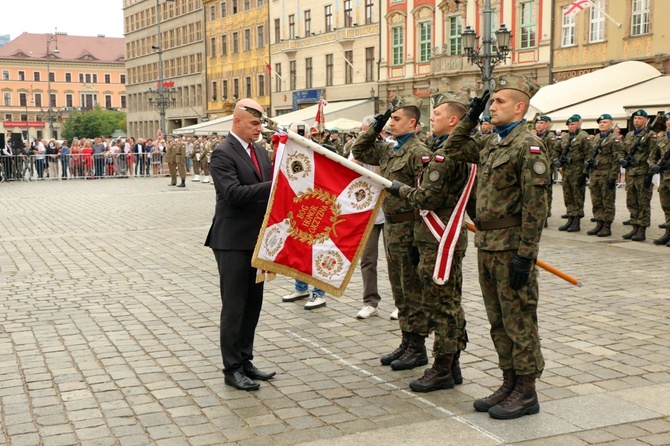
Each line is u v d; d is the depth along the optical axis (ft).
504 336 15.70
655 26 92.27
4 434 14.76
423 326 18.69
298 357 20.01
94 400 16.65
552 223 50.24
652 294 27.09
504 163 14.96
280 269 17.10
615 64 96.37
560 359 19.40
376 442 14.15
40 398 16.79
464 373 18.48
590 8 101.09
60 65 383.24
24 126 364.79
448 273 16.57
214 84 211.82
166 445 14.16
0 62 371.35
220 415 15.70
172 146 89.61
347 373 18.61
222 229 17.30
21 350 20.58
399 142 18.85
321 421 15.31
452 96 17.80
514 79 15.06
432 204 16.48
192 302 26.50
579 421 15.07
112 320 23.90
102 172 111.55
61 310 25.31
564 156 45.27
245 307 17.72
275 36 176.65
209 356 20.02
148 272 32.35
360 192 17.63
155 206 63.21
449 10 120.88
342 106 135.64
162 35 244.01
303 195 17.22
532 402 15.46
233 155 17.28
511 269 14.84
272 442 14.24
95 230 47.19
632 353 19.86
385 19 136.46
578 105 81.66
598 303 25.75
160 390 17.31
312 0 159.02
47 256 36.83
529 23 110.42
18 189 87.30
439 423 15.07
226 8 200.34
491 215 15.24
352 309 25.52
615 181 42.83
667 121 39.58
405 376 18.31
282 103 174.19
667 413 15.51
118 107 398.01
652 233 44.60
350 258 17.71
